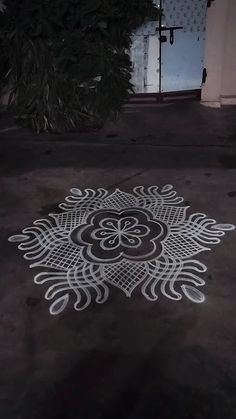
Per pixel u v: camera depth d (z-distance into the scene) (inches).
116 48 163.0
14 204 123.6
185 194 125.9
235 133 162.6
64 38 150.6
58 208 121.2
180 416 67.3
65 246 105.3
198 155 148.1
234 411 67.7
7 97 179.9
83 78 158.1
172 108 185.5
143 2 156.2
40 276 96.3
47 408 69.0
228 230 109.4
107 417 67.4
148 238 107.3
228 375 73.1
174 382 72.4
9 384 73.0
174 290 91.4
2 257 102.3
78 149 154.9
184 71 181.9
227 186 129.0
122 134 164.6
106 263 99.4
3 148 156.0
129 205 121.6
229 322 83.6
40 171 141.3
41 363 76.6
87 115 167.9
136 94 187.2
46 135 165.3
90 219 115.7
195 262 99.0
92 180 135.1
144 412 68.0
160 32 171.2
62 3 144.8
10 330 83.4
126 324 84.0
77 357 77.5
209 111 182.2
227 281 93.4
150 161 145.4
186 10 167.5
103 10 148.5
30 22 146.6
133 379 73.2
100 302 89.1
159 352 77.9
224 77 184.1
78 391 71.5
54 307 88.2
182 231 109.6
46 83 156.2
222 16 167.8
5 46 154.9
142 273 96.3
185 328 82.7
